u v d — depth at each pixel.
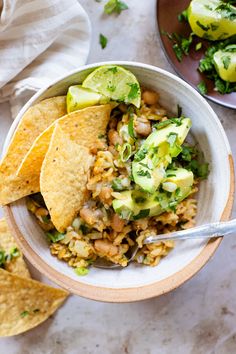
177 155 0.45
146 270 0.47
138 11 0.54
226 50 0.51
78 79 0.45
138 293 0.46
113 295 0.46
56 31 0.50
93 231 0.46
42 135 0.43
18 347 0.54
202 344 0.55
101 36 0.54
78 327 0.55
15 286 0.51
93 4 0.54
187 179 0.44
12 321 0.52
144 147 0.44
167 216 0.46
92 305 0.55
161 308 0.55
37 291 0.52
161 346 0.55
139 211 0.44
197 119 0.47
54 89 0.45
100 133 0.46
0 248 0.52
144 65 0.45
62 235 0.46
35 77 0.51
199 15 0.51
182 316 0.55
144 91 0.47
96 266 0.48
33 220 0.47
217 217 0.46
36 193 0.47
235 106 0.51
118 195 0.44
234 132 0.54
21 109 0.48
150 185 0.43
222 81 0.52
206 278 0.55
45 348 0.54
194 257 0.46
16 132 0.44
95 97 0.45
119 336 0.55
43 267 0.46
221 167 0.46
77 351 0.55
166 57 0.53
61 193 0.44
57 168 0.43
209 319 0.55
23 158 0.45
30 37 0.50
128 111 0.47
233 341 0.55
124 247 0.47
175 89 0.46
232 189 0.45
